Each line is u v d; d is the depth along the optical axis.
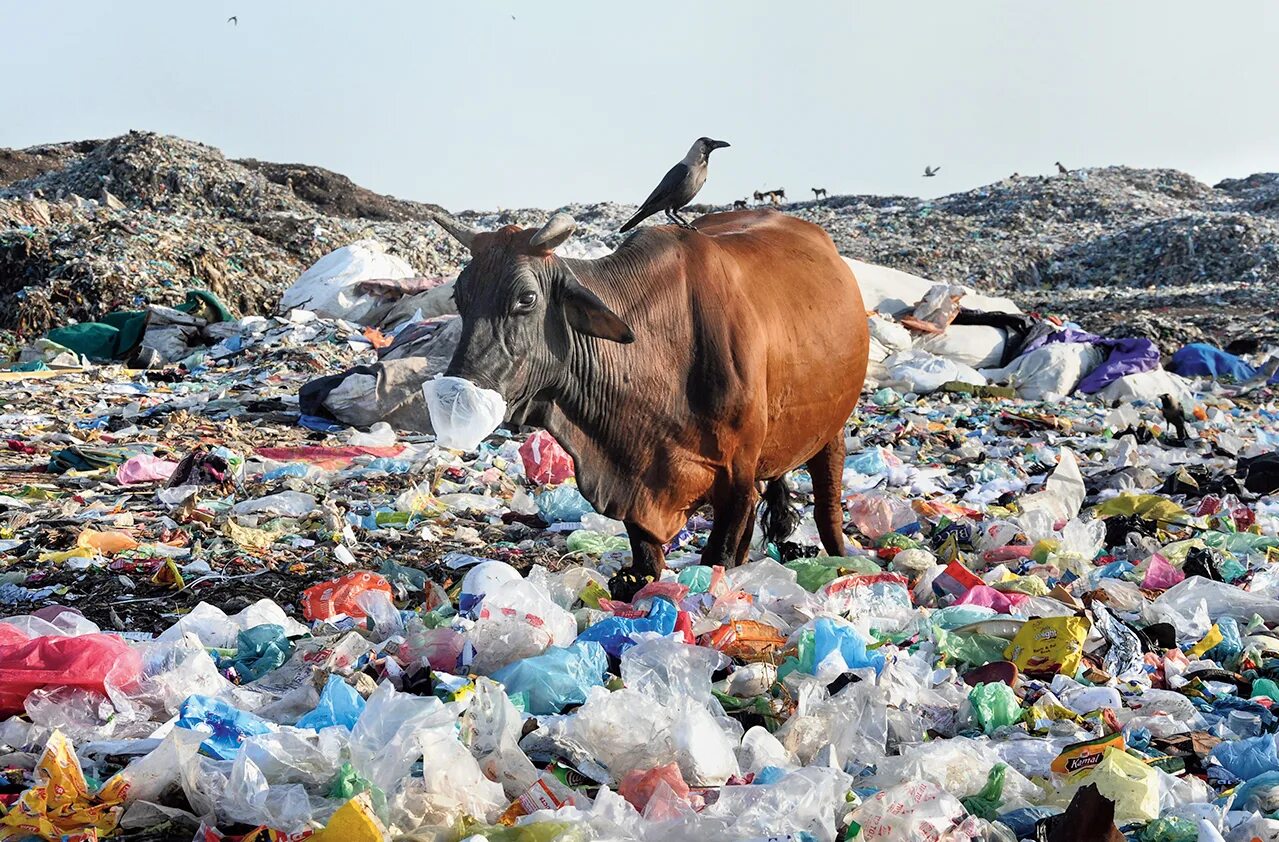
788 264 6.39
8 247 22.09
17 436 11.17
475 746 4.05
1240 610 6.18
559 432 5.59
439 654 4.91
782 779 3.79
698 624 5.33
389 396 11.92
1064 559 6.83
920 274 37.25
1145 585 6.61
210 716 4.05
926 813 3.62
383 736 3.98
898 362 15.48
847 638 4.99
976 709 4.58
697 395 5.73
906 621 5.65
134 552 7.16
